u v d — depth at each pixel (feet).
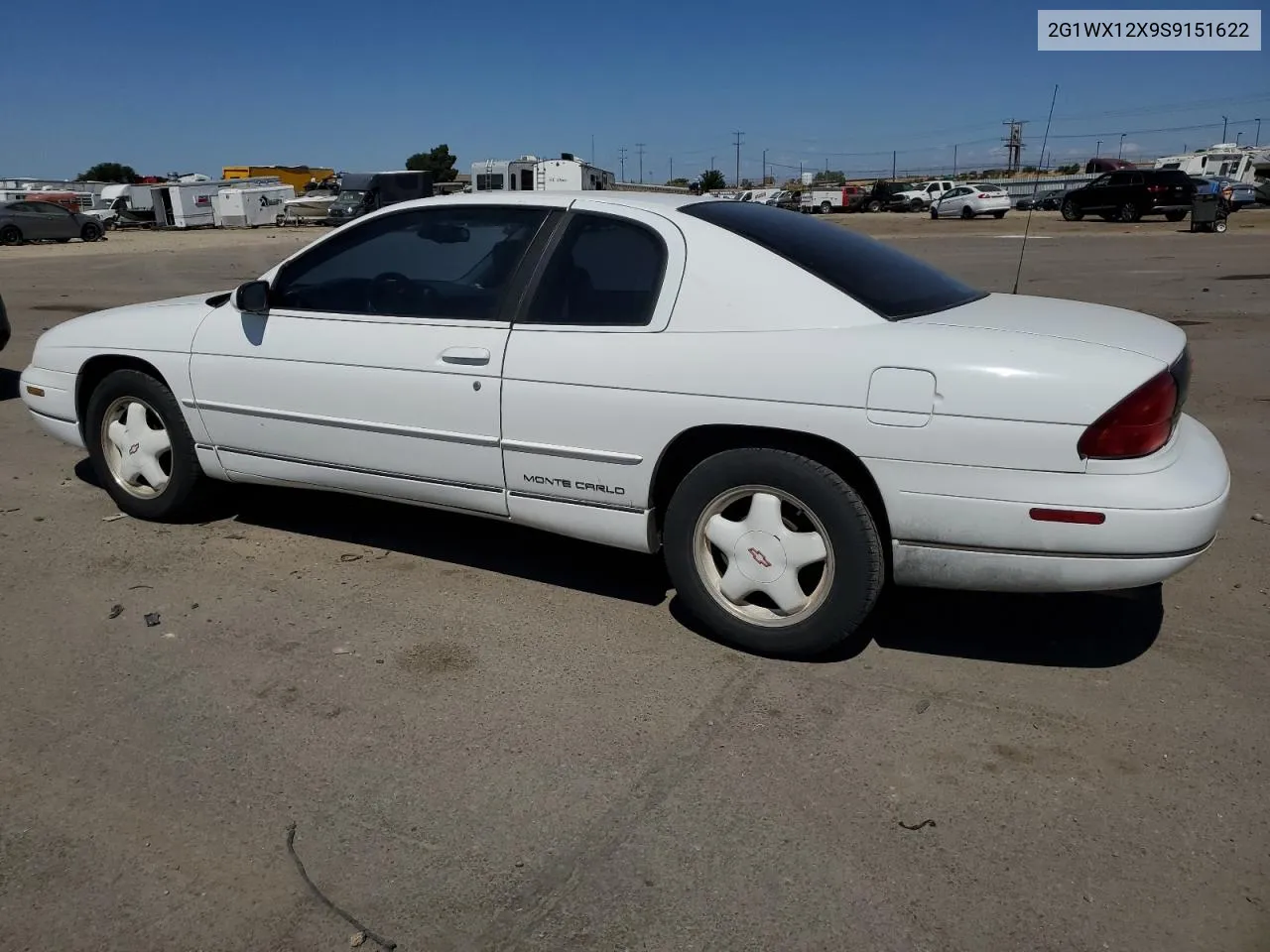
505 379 12.42
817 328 10.99
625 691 11.19
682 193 13.98
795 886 8.18
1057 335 10.61
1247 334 33.55
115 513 16.89
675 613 13.17
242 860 8.52
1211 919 7.80
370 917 7.89
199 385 14.92
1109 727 10.42
